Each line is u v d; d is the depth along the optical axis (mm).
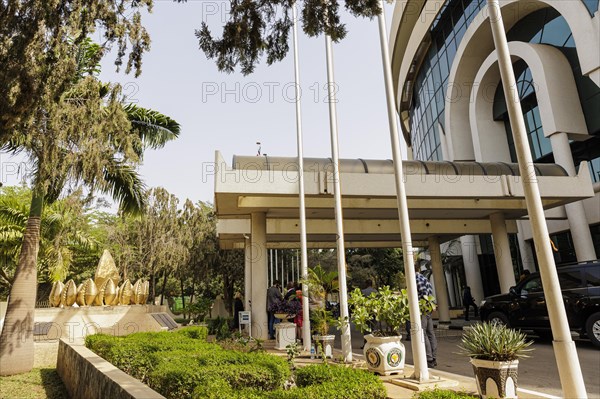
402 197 6691
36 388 8156
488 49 23516
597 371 7070
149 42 7480
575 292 9664
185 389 4160
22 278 9898
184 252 24547
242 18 6309
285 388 5273
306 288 9969
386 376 6508
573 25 16078
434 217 16219
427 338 7781
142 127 11875
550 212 17500
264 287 12602
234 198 11523
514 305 11078
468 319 19719
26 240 10117
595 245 16766
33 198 10398
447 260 26641
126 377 4680
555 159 17375
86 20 6875
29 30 6387
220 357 5281
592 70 15219
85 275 27906
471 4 23438
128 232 25203
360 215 15250
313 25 6344
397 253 31969
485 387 4879
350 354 8156
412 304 6285
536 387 6117
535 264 20219
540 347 10195
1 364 9312
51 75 6871
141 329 12812
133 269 24328
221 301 25625
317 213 14594
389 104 7172
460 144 24578
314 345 9047
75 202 9812
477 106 23172
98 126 8578
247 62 6590
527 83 20656
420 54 30203
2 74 6344
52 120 7801
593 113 17203
